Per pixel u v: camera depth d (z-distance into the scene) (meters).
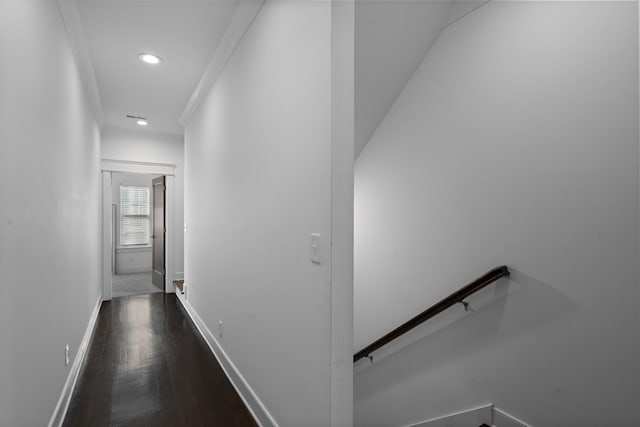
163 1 2.06
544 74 1.71
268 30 1.86
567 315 1.64
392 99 2.63
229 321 2.56
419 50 2.32
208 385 2.37
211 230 3.09
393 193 2.69
